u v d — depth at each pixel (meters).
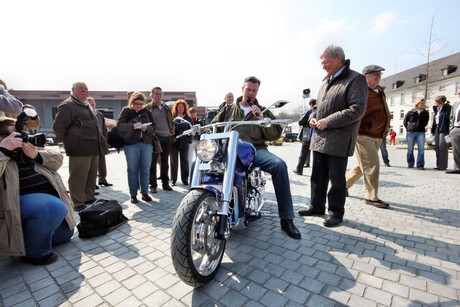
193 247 1.92
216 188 2.11
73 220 2.77
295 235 2.77
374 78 3.60
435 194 4.52
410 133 7.64
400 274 2.09
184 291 1.91
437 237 2.78
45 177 2.55
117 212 3.17
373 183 3.81
